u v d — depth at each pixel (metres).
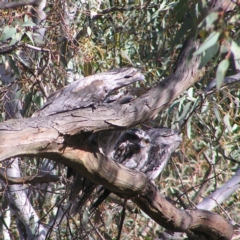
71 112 6.15
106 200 11.62
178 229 8.26
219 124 11.50
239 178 10.89
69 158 6.37
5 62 11.02
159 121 11.59
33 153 5.85
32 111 11.30
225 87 10.66
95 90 7.63
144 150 9.38
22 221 11.54
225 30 4.54
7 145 5.58
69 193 8.69
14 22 9.44
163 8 11.29
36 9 9.98
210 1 6.47
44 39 10.87
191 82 6.97
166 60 11.40
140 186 7.30
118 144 9.22
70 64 11.62
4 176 9.63
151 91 6.79
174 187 11.49
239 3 5.04
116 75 7.94
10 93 11.23
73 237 9.73
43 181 9.68
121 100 7.34
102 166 6.75
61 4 10.84
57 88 10.84
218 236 8.69
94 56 11.26
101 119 6.31
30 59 10.70
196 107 10.07
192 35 6.76
